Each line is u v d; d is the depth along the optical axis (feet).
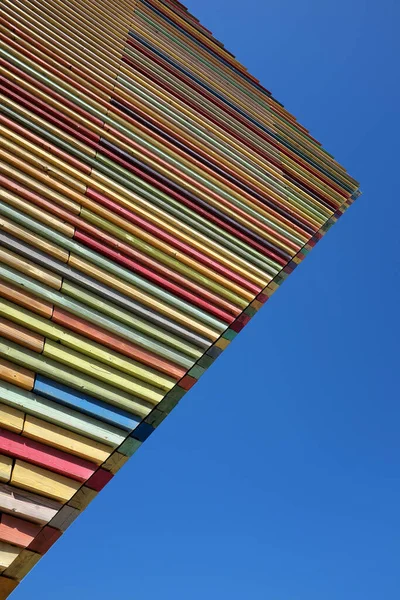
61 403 10.94
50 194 14.10
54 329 11.76
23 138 14.76
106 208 15.30
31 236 12.80
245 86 30.58
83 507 10.03
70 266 13.08
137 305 13.78
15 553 9.04
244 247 18.67
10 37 17.72
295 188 24.08
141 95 21.13
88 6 24.06
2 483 9.45
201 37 31.22
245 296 16.89
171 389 12.86
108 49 22.13
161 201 17.22
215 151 21.77
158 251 15.66
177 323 14.32
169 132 20.30
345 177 28.09
